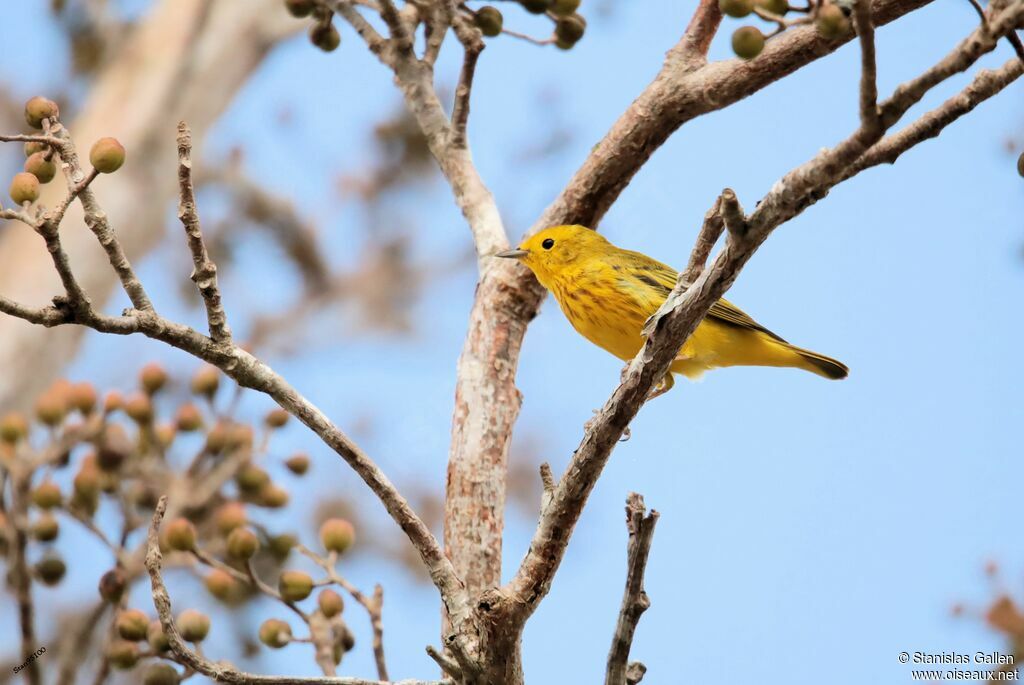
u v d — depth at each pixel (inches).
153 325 310.8
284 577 391.9
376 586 388.5
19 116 784.3
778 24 285.9
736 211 280.5
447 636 331.3
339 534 396.5
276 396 323.3
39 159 307.4
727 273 291.9
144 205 761.0
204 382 460.8
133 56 802.8
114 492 425.4
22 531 408.8
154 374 443.5
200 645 374.3
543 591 318.3
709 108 443.2
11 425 416.8
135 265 759.1
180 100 788.0
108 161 296.4
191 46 802.8
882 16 406.0
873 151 278.2
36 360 665.0
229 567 408.8
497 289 433.4
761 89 435.5
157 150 778.2
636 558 320.2
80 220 723.4
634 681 334.0
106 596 400.5
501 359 422.0
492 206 454.3
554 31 450.3
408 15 464.4
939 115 274.2
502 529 392.2
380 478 328.5
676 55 450.9
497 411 411.2
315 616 392.5
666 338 302.0
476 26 450.0
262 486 450.0
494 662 319.0
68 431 425.1
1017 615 395.5
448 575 330.3
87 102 791.1
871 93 254.5
